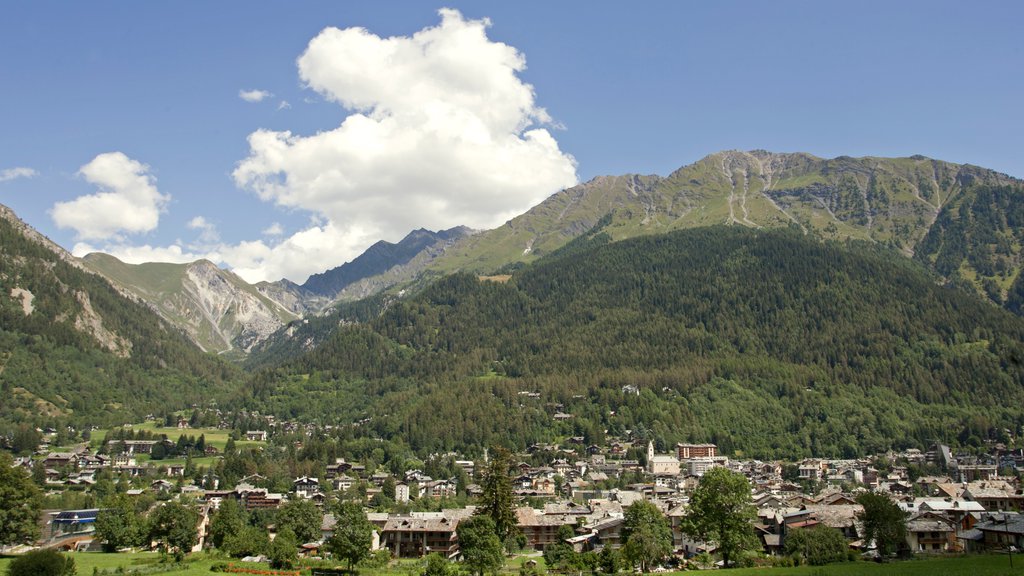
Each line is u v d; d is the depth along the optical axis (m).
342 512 158.12
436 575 144.62
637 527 169.00
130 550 185.88
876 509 150.25
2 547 169.38
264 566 154.38
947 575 113.75
